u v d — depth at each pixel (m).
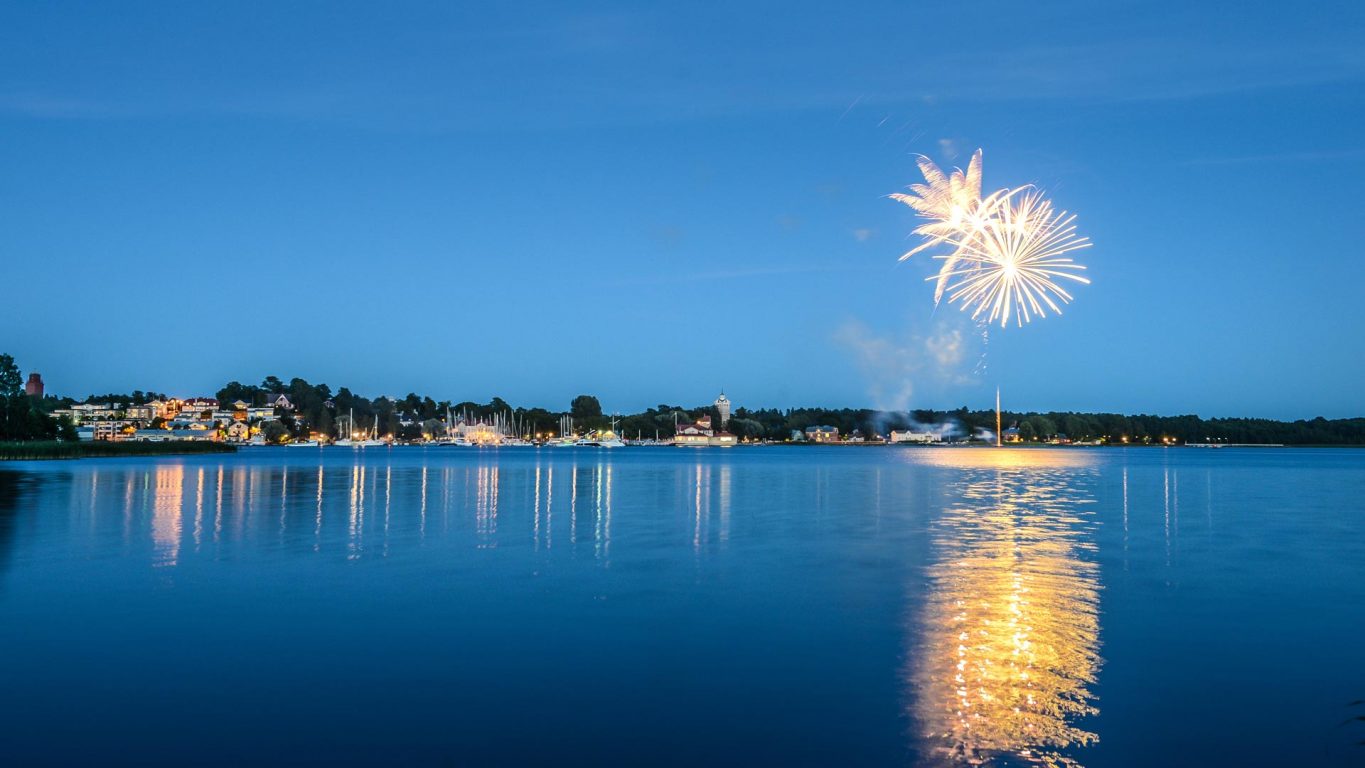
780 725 14.30
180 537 37.09
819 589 25.56
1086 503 60.16
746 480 92.31
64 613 22.00
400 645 19.03
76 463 121.31
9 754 12.96
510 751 13.23
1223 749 13.44
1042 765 12.80
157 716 14.59
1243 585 26.52
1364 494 71.00
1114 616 22.03
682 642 19.33
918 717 14.63
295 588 25.52
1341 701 15.55
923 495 67.88
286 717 14.59
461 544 35.44
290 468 116.44
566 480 89.44
